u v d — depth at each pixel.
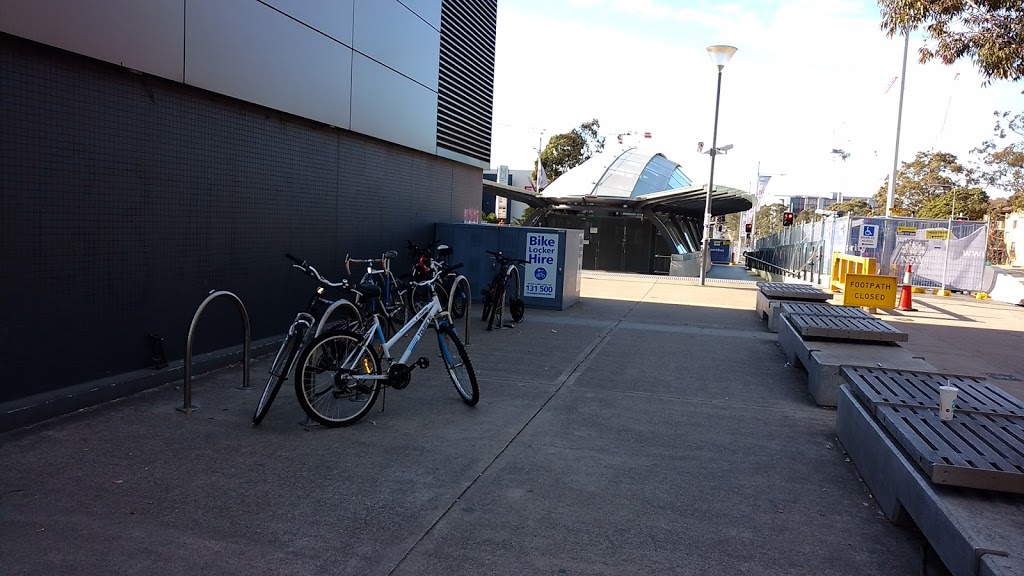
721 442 5.16
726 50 19.16
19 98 4.82
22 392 4.97
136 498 3.80
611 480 4.32
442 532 3.54
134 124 5.84
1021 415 4.24
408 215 11.49
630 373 7.41
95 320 5.55
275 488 4.01
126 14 5.59
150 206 6.05
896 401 4.57
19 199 4.86
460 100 13.38
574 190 36.34
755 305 14.35
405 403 5.92
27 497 3.75
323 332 5.08
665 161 40.59
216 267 6.94
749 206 33.81
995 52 9.55
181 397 5.75
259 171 7.54
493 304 9.77
